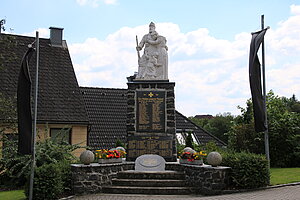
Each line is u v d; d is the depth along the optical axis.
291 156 22.59
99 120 25.36
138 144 16.03
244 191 12.61
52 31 25.48
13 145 16.75
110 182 13.84
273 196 11.21
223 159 13.52
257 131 13.65
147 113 16.41
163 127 16.25
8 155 16.34
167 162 15.40
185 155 14.48
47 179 12.02
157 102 16.45
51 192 11.96
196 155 13.77
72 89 23.17
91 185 13.18
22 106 11.72
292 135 22.80
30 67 23.28
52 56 24.55
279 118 23.36
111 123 25.44
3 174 16.77
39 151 15.73
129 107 16.47
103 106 26.62
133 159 15.91
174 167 14.84
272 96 25.78
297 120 23.11
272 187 13.06
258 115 13.51
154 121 16.31
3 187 16.17
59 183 12.35
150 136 16.12
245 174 12.80
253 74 13.58
